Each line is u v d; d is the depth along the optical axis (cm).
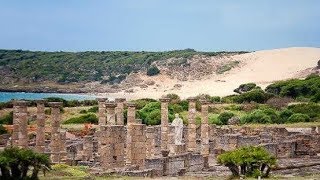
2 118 9762
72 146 6303
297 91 14712
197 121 9206
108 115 5450
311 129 8988
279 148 7294
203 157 6069
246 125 10025
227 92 19738
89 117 10244
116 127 5091
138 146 5331
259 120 10606
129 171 4781
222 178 4853
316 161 6656
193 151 6278
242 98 14138
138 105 11756
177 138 6234
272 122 10631
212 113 11738
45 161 4169
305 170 5741
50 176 4359
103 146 5056
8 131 8106
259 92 14175
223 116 10719
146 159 5272
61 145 5691
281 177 4881
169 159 5422
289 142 7394
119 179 4434
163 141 6269
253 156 4800
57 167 4809
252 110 11900
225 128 8938
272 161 4866
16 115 5384
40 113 5578
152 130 6234
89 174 4628
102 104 5975
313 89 14438
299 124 10125
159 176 4938
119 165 5103
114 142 5075
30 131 7950
